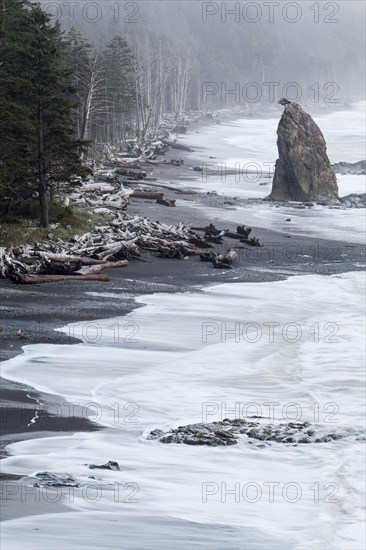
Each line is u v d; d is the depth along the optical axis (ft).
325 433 101.86
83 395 115.03
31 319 159.22
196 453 92.84
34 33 257.96
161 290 199.00
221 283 212.64
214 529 70.74
